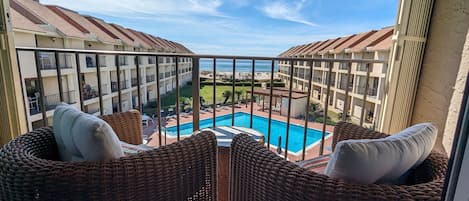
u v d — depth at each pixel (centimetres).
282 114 659
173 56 201
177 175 94
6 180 76
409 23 169
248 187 94
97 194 77
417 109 180
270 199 82
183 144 99
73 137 87
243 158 96
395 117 186
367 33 798
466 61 132
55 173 74
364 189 66
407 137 80
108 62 770
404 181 87
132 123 163
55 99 603
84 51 185
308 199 70
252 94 214
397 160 73
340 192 66
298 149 454
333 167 72
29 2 599
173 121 602
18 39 480
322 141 215
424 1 164
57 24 604
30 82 490
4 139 181
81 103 195
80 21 757
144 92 934
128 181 81
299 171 76
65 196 74
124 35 953
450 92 145
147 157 87
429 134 86
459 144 48
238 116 578
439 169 82
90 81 730
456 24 142
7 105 175
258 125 594
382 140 76
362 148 69
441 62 155
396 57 178
